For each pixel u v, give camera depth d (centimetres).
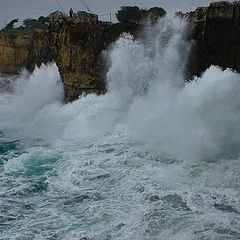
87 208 1212
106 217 1145
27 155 1742
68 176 1477
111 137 1925
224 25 2134
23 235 1080
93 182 1407
